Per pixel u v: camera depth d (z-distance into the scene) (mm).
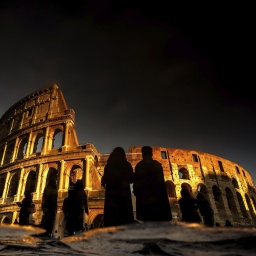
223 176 43938
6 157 41094
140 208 6215
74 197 10914
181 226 4477
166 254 4227
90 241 5129
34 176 36500
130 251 4582
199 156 44156
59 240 6387
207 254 3971
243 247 3865
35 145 38344
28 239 6512
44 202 11023
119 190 6680
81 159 32125
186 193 9758
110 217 6293
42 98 43656
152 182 6516
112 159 7391
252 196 50312
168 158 41656
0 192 36812
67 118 37000
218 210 38219
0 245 5703
